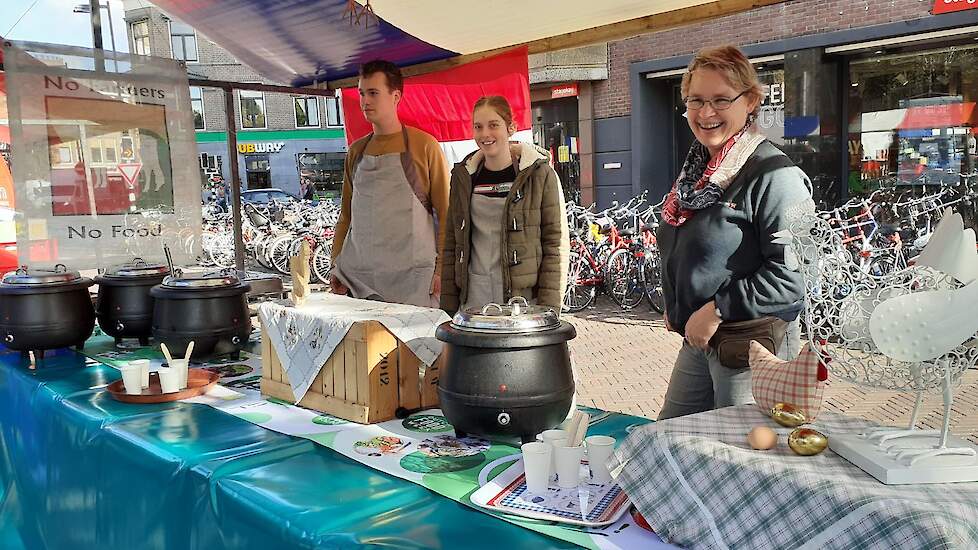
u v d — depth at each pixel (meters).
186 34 25.56
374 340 1.95
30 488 2.43
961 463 1.10
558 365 1.69
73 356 2.86
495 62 4.08
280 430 1.89
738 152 1.78
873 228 6.86
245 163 26.34
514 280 2.76
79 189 3.48
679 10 3.25
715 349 1.83
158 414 2.06
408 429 1.90
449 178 3.34
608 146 13.18
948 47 9.55
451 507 1.40
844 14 9.88
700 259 1.82
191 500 1.61
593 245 9.11
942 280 1.13
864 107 10.36
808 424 1.34
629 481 1.30
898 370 1.20
